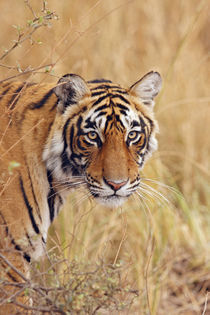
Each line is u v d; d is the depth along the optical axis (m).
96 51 12.59
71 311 5.51
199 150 12.27
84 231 9.06
